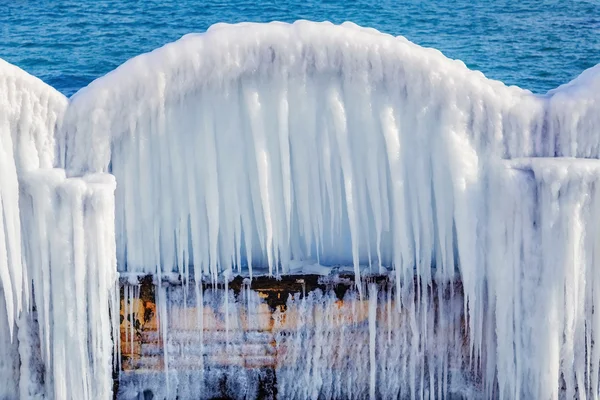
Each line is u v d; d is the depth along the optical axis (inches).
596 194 232.7
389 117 236.4
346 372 249.9
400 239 241.3
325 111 236.5
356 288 244.1
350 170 238.5
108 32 855.1
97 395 242.5
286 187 238.5
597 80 239.3
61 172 234.1
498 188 236.8
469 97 236.5
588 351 241.4
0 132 229.9
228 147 237.8
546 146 241.3
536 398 243.0
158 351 247.1
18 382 247.0
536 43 810.8
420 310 247.0
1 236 232.1
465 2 1036.5
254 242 248.4
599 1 1033.5
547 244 235.5
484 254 240.8
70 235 234.2
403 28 900.6
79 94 239.9
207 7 995.3
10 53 765.9
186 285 243.6
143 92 234.5
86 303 238.1
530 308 239.5
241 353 247.9
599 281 237.1
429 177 240.1
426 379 250.7
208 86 234.4
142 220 241.9
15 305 241.8
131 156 239.5
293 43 232.7
